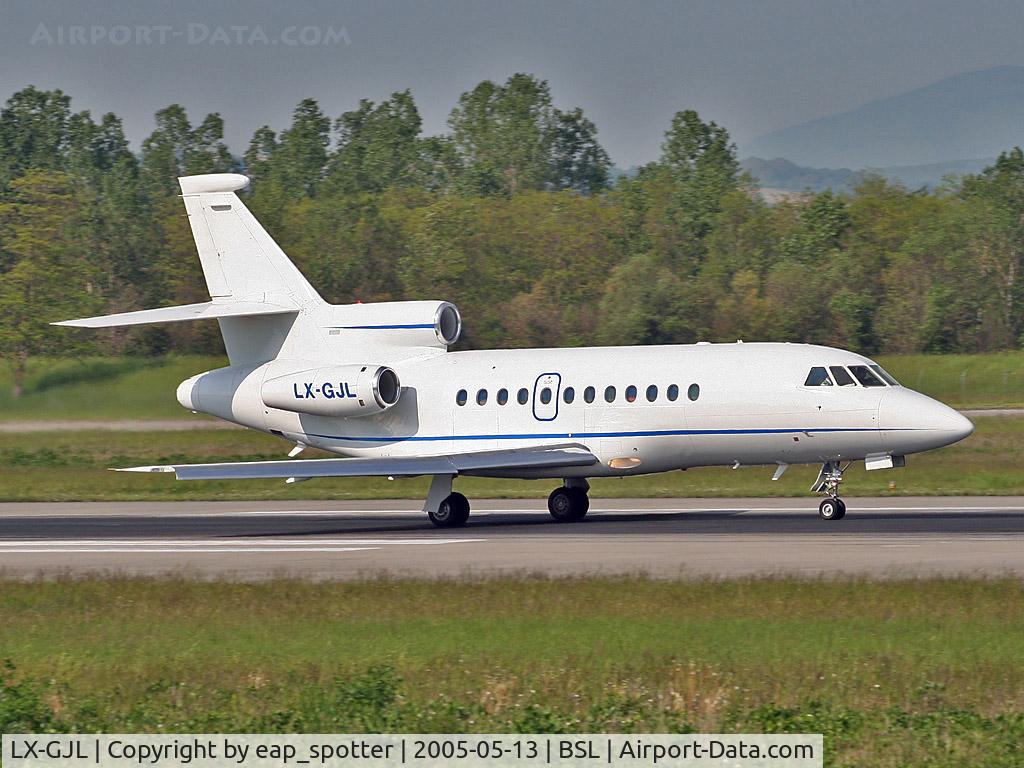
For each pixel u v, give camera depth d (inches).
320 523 4699.8
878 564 3245.6
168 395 7839.6
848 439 4178.2
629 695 1961.1
